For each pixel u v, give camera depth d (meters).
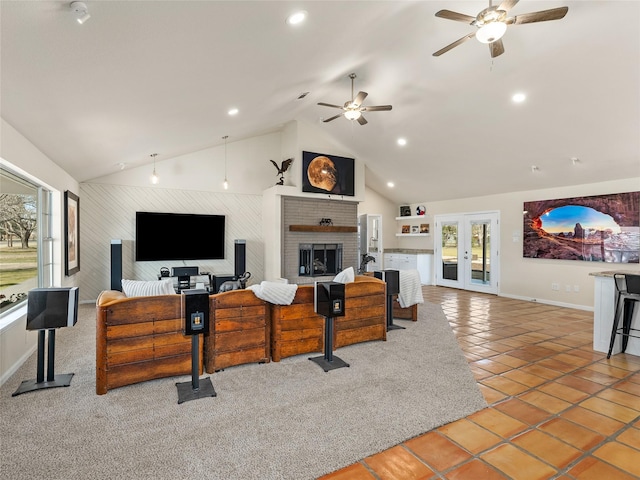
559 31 3.44
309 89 4.81
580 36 3.43
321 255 7.65
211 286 6.25
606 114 4.33
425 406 2.63
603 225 5.89
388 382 3.05
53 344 2.96
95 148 4.31
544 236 6.72
